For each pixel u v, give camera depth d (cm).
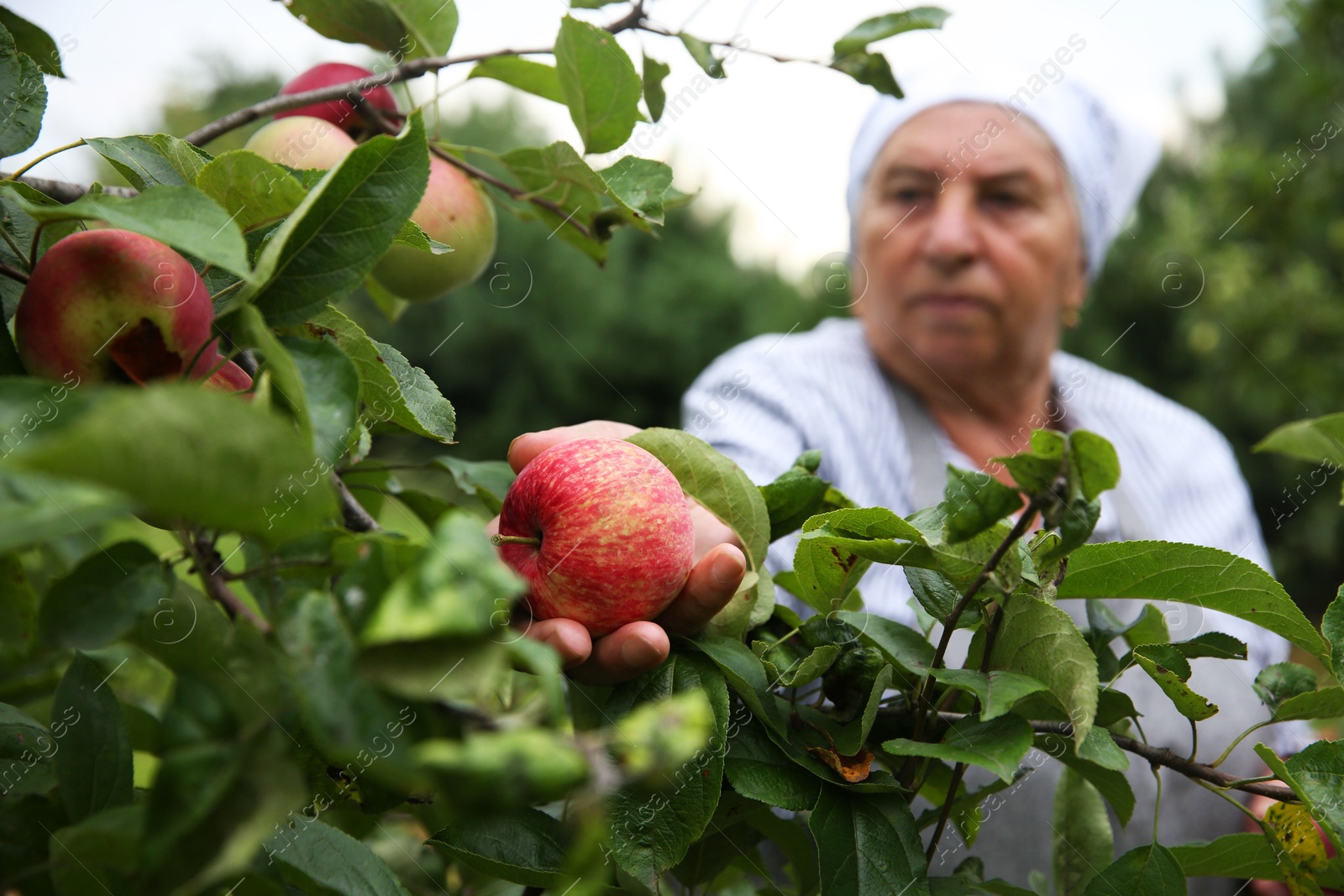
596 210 108
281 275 55
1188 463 203
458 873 99
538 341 980
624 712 68
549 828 71
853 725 70
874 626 74
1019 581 64
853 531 69
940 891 69
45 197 65
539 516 72
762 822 82
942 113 207
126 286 57
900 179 209
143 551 47
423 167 57
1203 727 148
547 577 69
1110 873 72
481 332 971
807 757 68
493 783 34
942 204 205
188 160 71
